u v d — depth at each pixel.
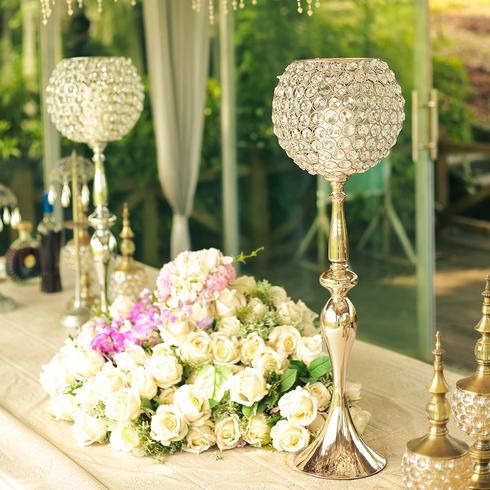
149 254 5.50
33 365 2.61
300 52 4.96
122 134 2.87
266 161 5.28
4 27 5.28
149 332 2.12
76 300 3.02
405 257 4.68
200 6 4.81
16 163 5.39
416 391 2.35
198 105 4.93
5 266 3.49
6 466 1.98
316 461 1.92
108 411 2.02
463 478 1.65
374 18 4.59
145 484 1.90
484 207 8.73
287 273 5.33
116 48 5.27
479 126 8.59
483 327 1.71
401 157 4.60
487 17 8.41
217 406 2.04
